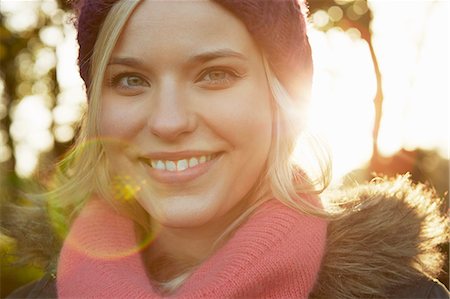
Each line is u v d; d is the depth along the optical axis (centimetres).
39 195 65
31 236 65
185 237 57
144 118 51
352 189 62
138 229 61
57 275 58
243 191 53
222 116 50
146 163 53
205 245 57
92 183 61
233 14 50
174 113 50
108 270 55
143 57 50
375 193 60
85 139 61
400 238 56
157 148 51
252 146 52
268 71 54
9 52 210
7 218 66
